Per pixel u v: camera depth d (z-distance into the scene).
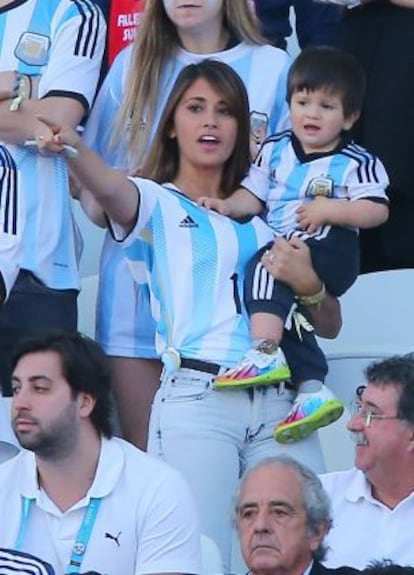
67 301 19.31
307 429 17.98
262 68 20.12
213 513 17.72
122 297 19.55
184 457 17.78
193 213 18.55
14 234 18.88
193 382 17.92
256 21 20.28
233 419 17.88
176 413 17.88
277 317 18.28
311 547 14.90
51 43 19.41
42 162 19.11
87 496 15.62
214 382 17.86
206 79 18.78
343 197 19.11
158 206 18.39
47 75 19.31
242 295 18.41
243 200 19.02
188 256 18.36
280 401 18.09
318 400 18.08
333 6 22.75
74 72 19.38
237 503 15.01
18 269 18.91
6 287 18.75
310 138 19.20
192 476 17.75
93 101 20.05
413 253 22.09
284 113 20.16
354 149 19.33
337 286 18.92
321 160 19.19
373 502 16.72
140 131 19.81
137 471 15.73
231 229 18.62
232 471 17.88
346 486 16.95
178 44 19.94
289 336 18.52
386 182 19.22
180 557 15.55
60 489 15.71
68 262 19.34
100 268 19.77
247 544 14.86
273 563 14.76
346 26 22.16
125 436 19.61
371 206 18.97
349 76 19.23
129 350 19.55
